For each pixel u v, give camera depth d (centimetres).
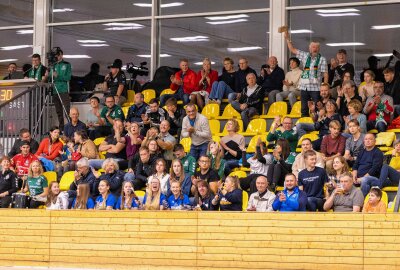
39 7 1994
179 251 1247
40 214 1342
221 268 1221
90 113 1777
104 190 1387
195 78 1753
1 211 1370
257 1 1811
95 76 1950
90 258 1303
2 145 1747
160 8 1909
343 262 1152
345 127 1505
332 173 1343
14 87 1841
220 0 1848
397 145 1369
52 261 1329
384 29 1698
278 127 1494
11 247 1359
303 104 1612
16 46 2027
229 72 1741
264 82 1692
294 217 1182
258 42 1806
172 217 1254
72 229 1318
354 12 1723
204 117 1536
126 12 1939
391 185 1328
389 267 1127
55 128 1678
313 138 1516
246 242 1208
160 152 1505
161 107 1745
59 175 1617
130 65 1878
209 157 1416
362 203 1232
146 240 1269
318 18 1752
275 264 1190
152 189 1338
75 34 1978
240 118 1673
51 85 1811
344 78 1565
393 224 1128
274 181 1380
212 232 1228
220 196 1309
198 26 1872
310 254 1170
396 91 1564
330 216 1162
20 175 1609
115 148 1595
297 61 1678
